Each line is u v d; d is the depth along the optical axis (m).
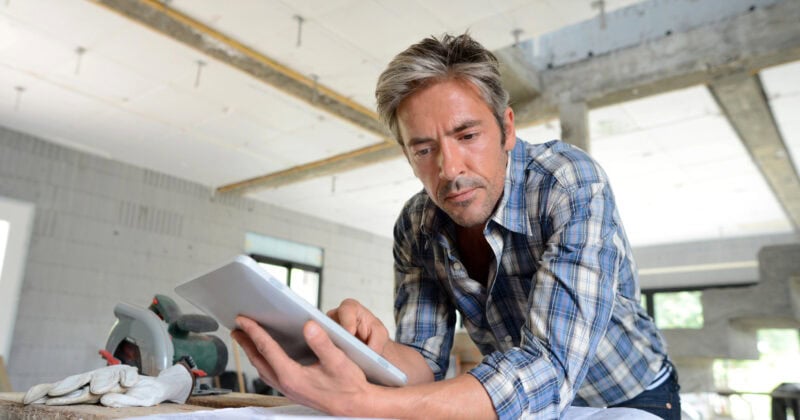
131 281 5.49
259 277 0.55
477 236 0.97
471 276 1.05
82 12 3.19
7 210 4.73
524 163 0.88
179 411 0.72
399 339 1.06
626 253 0.88
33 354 4.73
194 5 3.08
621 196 6.40
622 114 4.44
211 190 6.37
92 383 0.78
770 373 8.16
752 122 4.40
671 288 8.18
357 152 5.19
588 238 0.75
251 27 3.27
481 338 1.08
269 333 0.68
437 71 0.77
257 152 5.30
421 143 0.81
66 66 3.78
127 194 5.59
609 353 0.90
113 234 5.42
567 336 0.69
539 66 4.37
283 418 0.61
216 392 1.26
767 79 3.89
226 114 4.51
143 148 5.26
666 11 3.94
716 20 3.71
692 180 5.84
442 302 1.08
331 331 0.59
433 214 0.99
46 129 4.85
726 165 5.42
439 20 3.18
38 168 4.98
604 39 4.16
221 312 0.67
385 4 3.06
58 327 4.91
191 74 3.88
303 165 5.58
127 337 1.20
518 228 0.86
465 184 0.79
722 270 7.88
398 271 1.14
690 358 6.55
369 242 8.27
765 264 6.22
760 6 3.57
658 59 3.86
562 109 4.17
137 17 3.12
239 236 6.57
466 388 0.63
